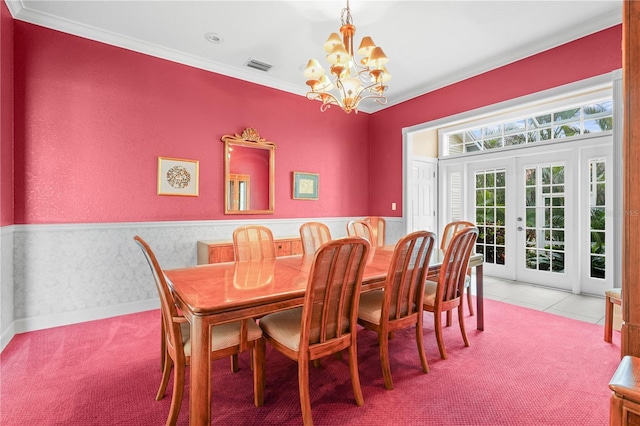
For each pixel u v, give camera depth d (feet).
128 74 10.61
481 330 9.15
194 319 4.55
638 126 2.66
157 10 8.99
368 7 8.79
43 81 9.32
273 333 5.65
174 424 5.03
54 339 8.52
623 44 2.75
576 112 13.24
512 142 15.29
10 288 8.60
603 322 9.78
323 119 15.47
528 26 9.69
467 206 16.79
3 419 5.33
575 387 6.27
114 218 10.37
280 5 8.74
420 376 6.71
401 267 6.42
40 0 8.57
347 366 7.19
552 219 13.82
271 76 13.33
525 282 14.66
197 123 11.94
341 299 5.39
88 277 9.97
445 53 11.31
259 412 5.57
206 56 11.66
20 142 9.02
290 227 14.35
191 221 11.79
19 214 9.01
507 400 5.87
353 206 16.56
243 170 13.00
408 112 15.19
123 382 6.47
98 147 10.12
